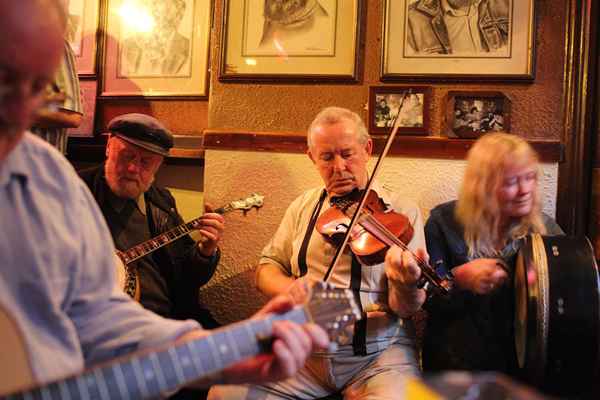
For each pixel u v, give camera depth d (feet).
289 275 8.21
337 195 7.80
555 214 8.55
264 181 9.24
